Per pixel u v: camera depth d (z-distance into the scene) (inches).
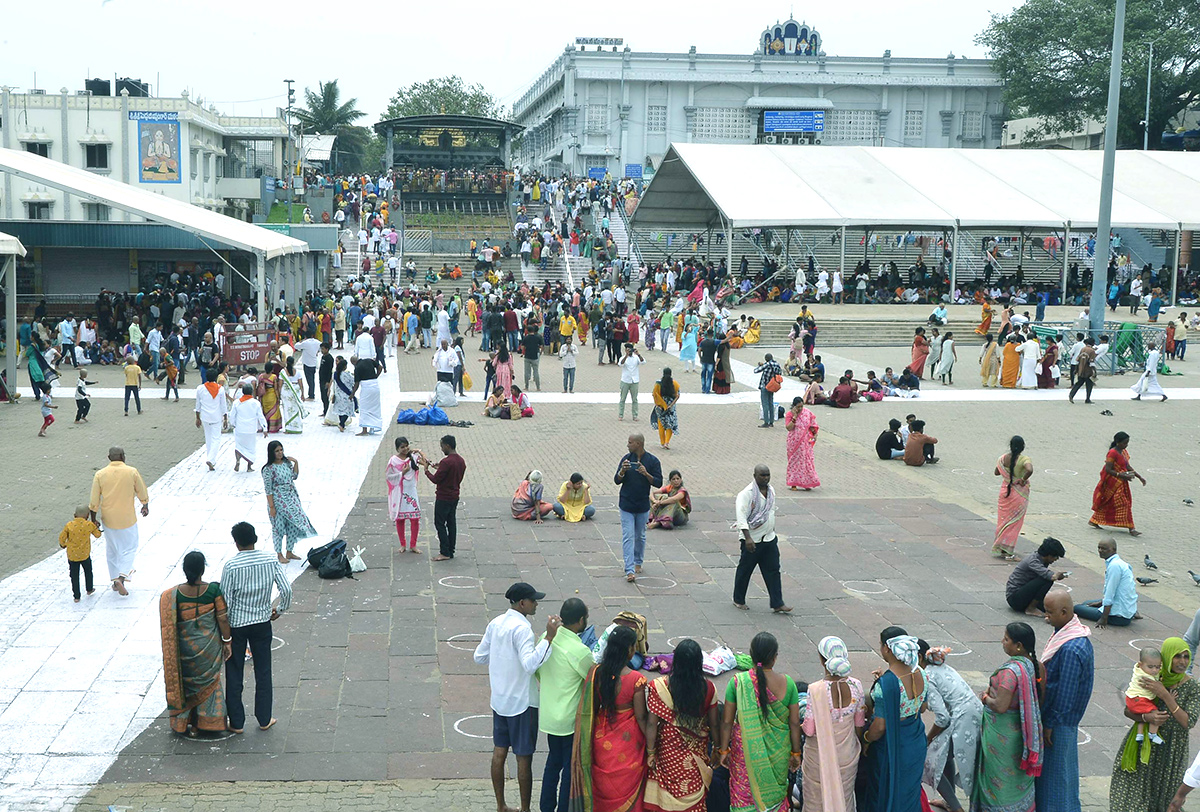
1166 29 2487.7
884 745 261.7
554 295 1753.2
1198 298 1873.8
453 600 466.0
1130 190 1897.1
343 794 299.1
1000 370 1170.0
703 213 2233.0
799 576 510.9
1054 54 2615.7
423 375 1230.9
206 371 792.3
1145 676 286.8
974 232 2245.3
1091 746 341.7
